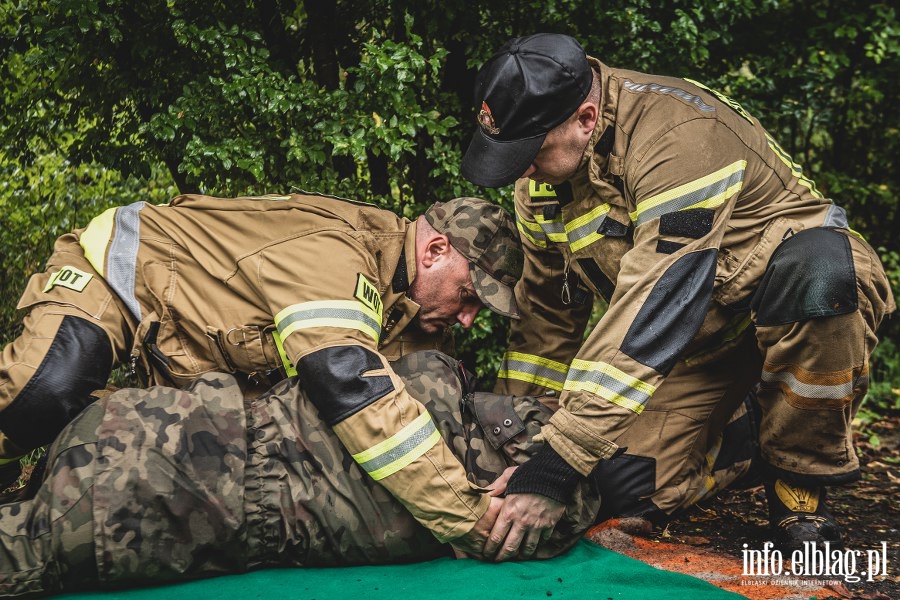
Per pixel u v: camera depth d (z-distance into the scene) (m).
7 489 3.29
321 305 2.45
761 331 2.67
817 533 2.83
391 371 2.43
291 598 2.22
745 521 3.30
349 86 4.37
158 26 3.93
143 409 2.36
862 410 5.20
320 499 2.40
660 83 2.57
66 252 2.79
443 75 4.46
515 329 3.22
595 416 2.35
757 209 2.66
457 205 2.90
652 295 2.36
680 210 2.40
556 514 2.43
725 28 4.59
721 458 3.28
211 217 2.76
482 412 2.61
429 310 2.90
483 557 2.46
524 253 3.08
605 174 2.58
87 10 3.66
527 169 2.52
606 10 4.25
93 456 2.26
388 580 2.35
